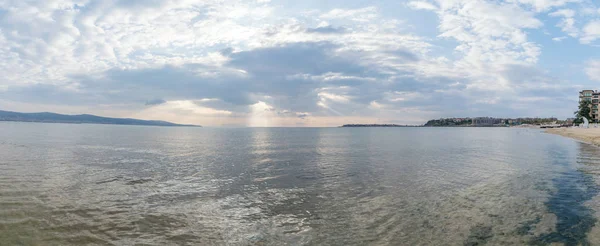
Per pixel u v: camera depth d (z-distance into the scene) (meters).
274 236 9.09
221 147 41.75
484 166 23.06
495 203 12.43
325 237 9.00
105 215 10.70
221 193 14.20
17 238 8.54
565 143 51.66
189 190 14.76
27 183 15.17
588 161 26.11
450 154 32.97
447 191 14.56
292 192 14.44
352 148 41.53
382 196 13.65
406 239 8.83
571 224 9.97
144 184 15.90
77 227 9.50
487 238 8.87
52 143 42.94
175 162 24.92
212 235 9.14
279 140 63.31
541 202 12.58
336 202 12.66
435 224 9.99
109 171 19.77
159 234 9.16
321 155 31.53
